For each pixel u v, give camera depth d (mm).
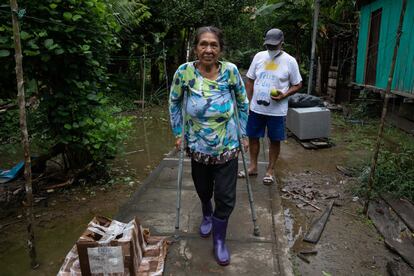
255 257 2588
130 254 2176
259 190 3750
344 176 4422
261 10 9727
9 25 3131
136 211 3289
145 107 9953
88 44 3697
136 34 11078
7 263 2723
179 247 2697
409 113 6504
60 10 3400
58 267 2670
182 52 12281
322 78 10852
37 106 3984
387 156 4480
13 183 4148
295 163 4926
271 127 3812
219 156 2355
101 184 4180
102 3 3756
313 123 5668
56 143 4043
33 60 3373
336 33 9781
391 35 6629
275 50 3676
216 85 2273
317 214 3447
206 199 2732
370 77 7762
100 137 3906
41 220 3367
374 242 2980
